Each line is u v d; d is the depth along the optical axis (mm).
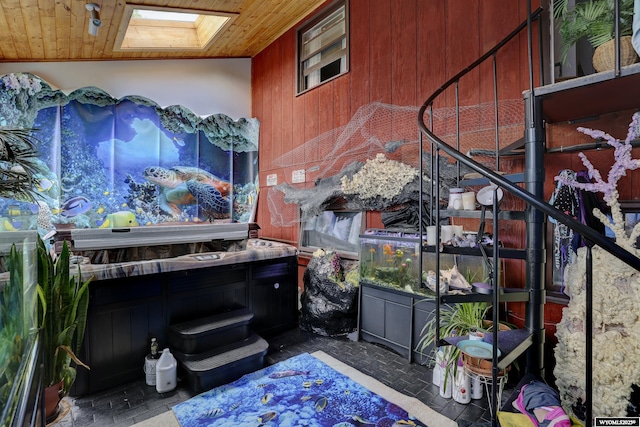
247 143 5027
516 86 2420
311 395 2258
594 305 1572
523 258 1958
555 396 1668
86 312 2148
